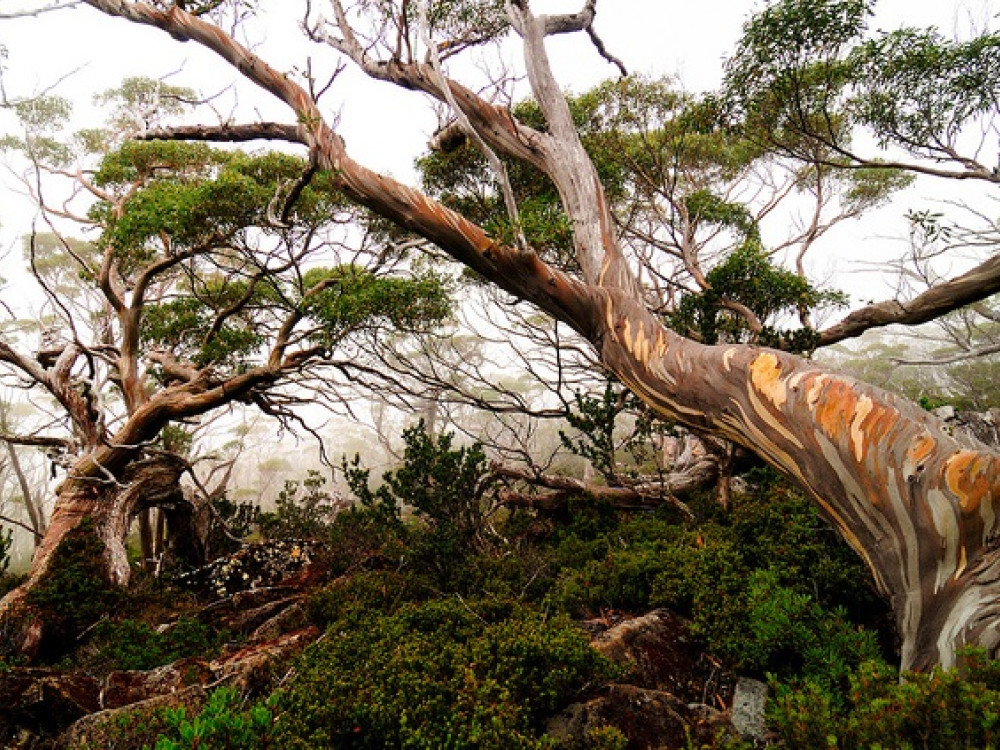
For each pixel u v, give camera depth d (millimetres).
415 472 7828
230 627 7781
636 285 6117
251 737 3061
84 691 4770
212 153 10477
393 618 5098
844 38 7492
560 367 10992
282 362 10219
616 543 7535
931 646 3104
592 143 11656
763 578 4523
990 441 8406
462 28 8445
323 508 13719
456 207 11281
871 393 3826
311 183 8953
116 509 10000
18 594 8555
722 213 12742
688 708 3697
